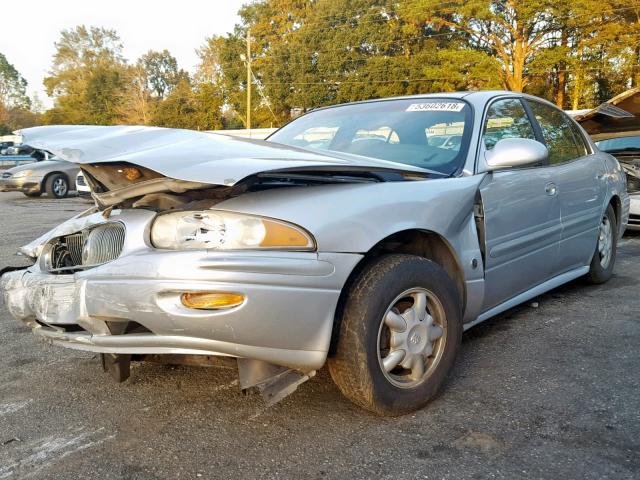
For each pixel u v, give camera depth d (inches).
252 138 122.3
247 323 85.3
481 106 134.8
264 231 87.6
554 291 186.1
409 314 101.5
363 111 150.2
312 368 91.9
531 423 98.7
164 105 2445.9
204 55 2439.7
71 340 98.9
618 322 152.7
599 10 1446.9
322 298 89.6
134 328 93.9
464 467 85.9
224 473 86.4
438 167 121.9
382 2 1923.0
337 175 98.3
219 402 110.3
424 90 1736.0
